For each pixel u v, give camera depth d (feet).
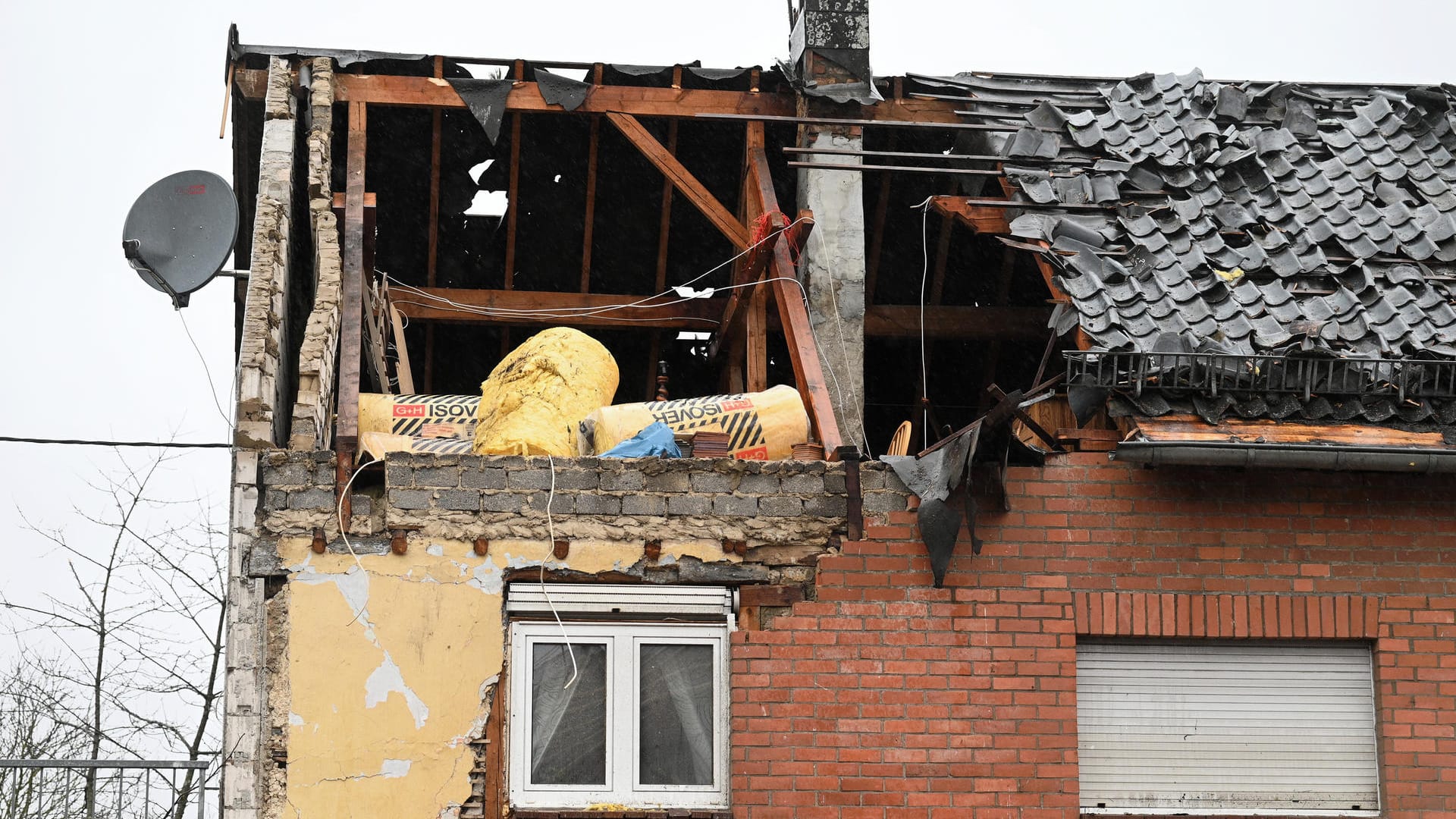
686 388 46.44
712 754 26.09
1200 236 31.53
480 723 25.29
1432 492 27.73
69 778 35.63
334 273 30.68
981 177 36.70
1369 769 26.89
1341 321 29.17
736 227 35.88
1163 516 27.27
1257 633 26.86
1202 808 26.50
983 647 26.50
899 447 31.37
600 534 26.25
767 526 26.66
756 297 35.22
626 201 42.45
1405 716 26.76
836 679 26.17
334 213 32.01
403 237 42.73
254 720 24.76
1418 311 29.43
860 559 26.71
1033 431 29.04
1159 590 26.96
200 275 31.45
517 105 36.04
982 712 26.22
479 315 40.75
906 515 26.94
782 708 25.96
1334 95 37.70
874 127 37.86
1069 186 32.73
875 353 46.06
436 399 32.50
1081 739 26.58
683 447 29.01
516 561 25.98
